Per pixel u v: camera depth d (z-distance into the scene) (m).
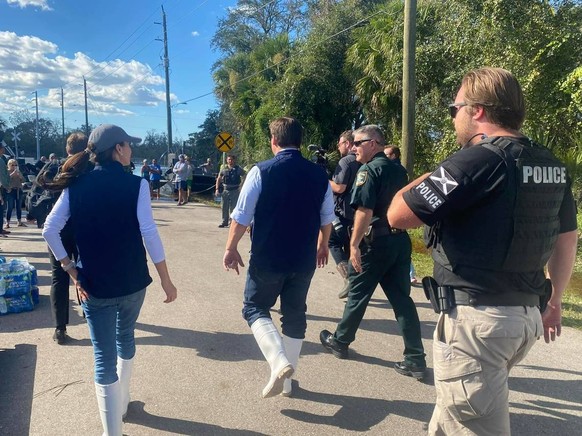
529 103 8.73
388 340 4.45
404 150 9.38
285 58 21.41
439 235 1.90
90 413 3.10
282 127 3.12
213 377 3.62
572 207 1.99
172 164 27.69
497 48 9.05
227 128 33.34
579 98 8.15
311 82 18.36
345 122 19.14
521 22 8.77
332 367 3.84
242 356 4.00
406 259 3.68
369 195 3.44
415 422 3.09
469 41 9.51
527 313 1.81
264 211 2.98
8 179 9.53
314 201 3.09
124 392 3.00
